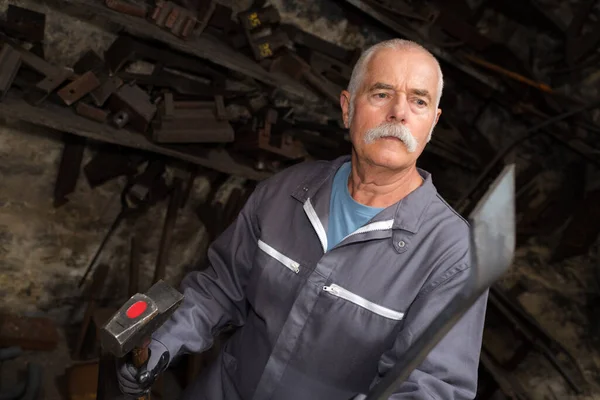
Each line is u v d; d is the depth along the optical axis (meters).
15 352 3.54
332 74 4.02
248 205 1.55
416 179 1.41
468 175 5.27
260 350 1.46
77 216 3.82
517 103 5.14
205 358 3.51
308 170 1.51
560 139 5.25
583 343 4.92
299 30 4.07
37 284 3.82
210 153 3.68
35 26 3.21
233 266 1.55
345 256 1.36
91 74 3.16
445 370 1.21
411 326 1.26
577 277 5.20
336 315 1.35
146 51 3.49
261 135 3.67
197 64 3.66
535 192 5.41
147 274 4.14
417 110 1.30
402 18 4.48
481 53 5.14
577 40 5.42
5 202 3.58
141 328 1.07
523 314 4.60
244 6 3.90
